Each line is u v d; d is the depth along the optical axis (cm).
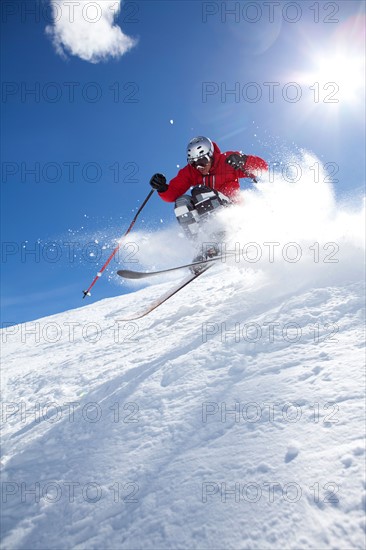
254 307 346
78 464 220
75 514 182
